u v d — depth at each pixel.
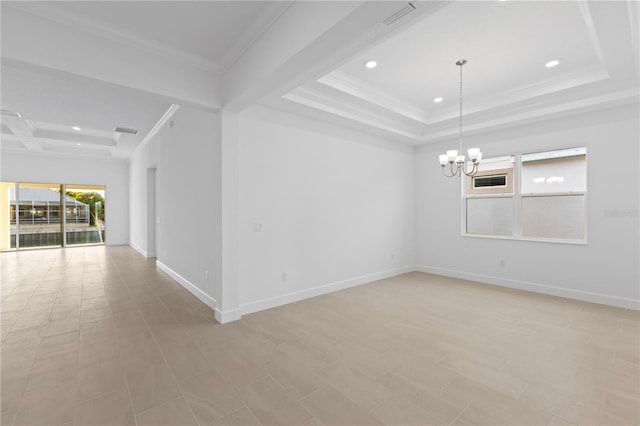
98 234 9.52
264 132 3.85
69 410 1.88
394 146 5.73
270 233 3.91
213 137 3.78
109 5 2.26
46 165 8.42
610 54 2.86
